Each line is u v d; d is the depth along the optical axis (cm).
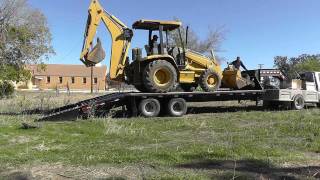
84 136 1252
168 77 1873
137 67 1878
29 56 4591
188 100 1928
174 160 918
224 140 1169
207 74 1977
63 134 1288
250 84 2134
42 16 4678
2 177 813
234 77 2091
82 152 1005
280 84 2203
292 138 1195
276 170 841
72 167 872
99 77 9594
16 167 880
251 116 1756
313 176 801
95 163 899
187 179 772
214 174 807
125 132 1308
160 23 1909
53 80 9469
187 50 1989
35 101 2756
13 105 2412
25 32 4522
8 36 4453
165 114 1870
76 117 1664
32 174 826
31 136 1244
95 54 1853
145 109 1812
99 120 1565
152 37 1941
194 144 1102
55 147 1078
